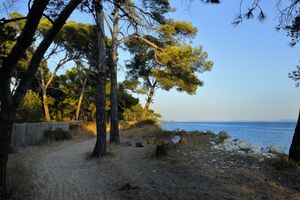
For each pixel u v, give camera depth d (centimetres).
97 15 1625
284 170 1251
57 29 814
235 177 1105
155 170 1250
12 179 986
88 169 1347
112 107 2453
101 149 1684
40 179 1123
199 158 1462
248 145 1909
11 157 1642
